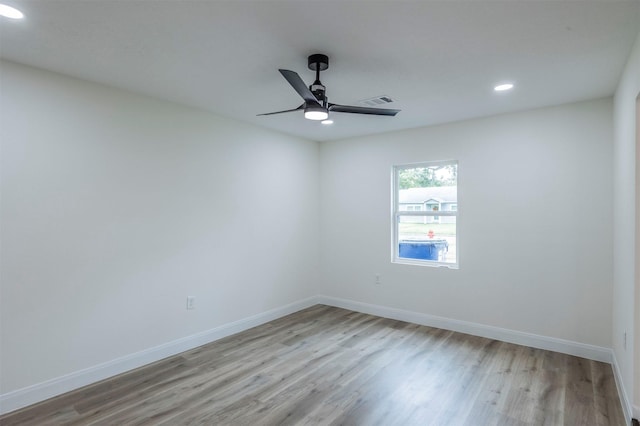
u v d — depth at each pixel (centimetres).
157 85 307
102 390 285
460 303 423
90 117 297
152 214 340
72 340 286
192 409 259
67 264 283
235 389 287
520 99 340
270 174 469
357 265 513
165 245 351
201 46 234
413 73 276
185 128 367
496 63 257
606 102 335
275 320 471
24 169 262
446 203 446
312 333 420
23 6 186
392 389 287
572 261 354
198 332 380
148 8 189
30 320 265
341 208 530
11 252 256
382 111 278
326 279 548
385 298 486
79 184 290
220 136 403
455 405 263
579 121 349
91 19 200
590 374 311
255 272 447
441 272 437
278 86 309
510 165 388
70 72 277
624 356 264
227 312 411
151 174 339
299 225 516
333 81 294
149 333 337
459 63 258
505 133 390
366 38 221
